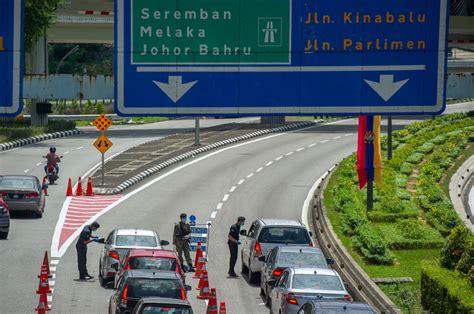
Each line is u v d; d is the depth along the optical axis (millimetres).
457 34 124250
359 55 33312
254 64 33281
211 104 33312
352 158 90625
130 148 104250
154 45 33219
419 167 87250
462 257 42906
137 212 69500
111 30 132750
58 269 51406
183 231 52469
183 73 33281
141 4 33125
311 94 33312
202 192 78625
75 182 81562
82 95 117875
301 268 39406
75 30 132000
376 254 53219
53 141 114562
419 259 53938
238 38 33281
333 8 33250
